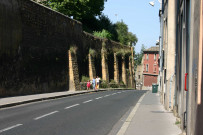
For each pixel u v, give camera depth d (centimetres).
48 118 1221
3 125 1037
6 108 1627
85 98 2498
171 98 1495
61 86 3634
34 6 2886
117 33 7156
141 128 971
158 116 1284
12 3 2438
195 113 617
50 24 3297
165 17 2053
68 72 3875
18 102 1850
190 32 700
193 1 666
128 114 1423
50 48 3297
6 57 2328
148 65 9038
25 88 2673
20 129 960
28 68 2741
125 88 6197
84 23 6462
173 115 1322
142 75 9281
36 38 2925
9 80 2378
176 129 951
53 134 887
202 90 561
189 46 720
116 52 6203
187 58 786
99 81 4947
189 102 715
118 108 1689
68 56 3891
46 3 5381
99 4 5956
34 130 945
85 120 1188
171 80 1506
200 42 580
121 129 952
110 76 5869
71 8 5553
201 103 568
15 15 2492
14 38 2466
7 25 2347
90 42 4875
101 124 1101
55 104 1877
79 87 4047
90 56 4766
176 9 1239
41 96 2461
